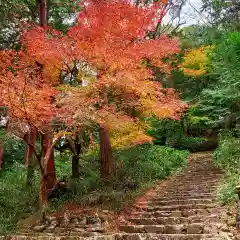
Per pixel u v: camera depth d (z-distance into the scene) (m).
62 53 9.18
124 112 10.14
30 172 11.70
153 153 15.27
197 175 12.88
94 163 13.81
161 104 10.11
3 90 7.89
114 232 7.63
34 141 11.66
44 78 9.99
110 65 9.20
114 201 9.81
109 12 9.02
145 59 10.26
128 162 13.80
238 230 6.33
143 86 9.35
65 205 10.09
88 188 11.09
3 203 9.97
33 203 10.27
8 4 12.72
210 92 14.55
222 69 14.44
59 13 14.37
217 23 23.62
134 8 9.08
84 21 9.22
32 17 13.92
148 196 10.38
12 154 15.31
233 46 13.81
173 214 8.02
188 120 19.73
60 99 8.87
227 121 15.82
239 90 13.82
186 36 22.22
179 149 20.06
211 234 6.24
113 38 9.16
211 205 8.13
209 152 18.95
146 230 7.31
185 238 6.23
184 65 18.91
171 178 13.28
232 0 22.56
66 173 14.19
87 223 8.54
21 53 9.61
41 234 8.11
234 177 9.45
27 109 8.15
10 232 8.43
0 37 13.09
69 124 8.67
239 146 12.83
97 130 11.87
